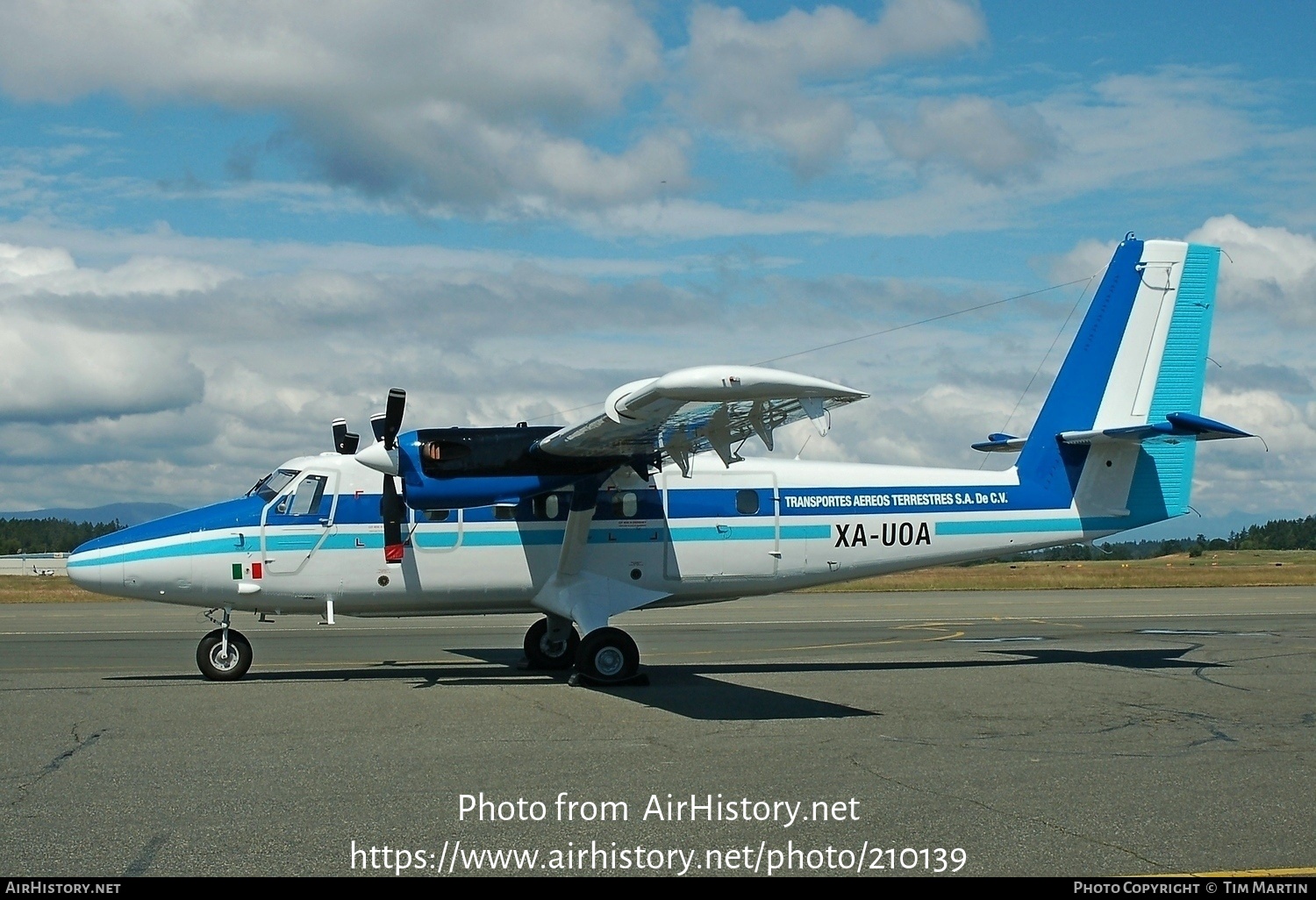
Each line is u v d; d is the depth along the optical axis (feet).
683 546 48.70
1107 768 27.55
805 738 31.63
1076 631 68.54
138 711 37.01
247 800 24.49
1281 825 22.49
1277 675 45.57
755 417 37.06
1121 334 52.08
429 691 41.96
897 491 50.57
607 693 41.37
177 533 45.60
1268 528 410.11
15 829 22.22
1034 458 51.57
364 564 46.57
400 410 43.96
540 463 44.91
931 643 61.26
